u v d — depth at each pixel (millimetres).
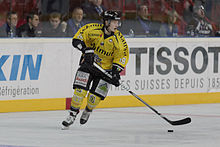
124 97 19875
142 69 20125
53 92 18688
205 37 21203
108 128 15266
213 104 21109
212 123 16578
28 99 18219
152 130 15109
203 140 13664
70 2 18828
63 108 18906
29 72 18156
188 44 20906
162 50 20453
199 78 21156
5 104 17812
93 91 14781
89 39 14570
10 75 17797
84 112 15109
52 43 18531
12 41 17750
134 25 19969
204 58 21203
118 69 14531
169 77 20641
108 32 14445
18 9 17953
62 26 18797
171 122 14938
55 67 18656
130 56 19859
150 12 20203
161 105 20562
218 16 21344
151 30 20297
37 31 18359
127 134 14359
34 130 14547
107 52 14516
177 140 13594
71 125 15578
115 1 19531
